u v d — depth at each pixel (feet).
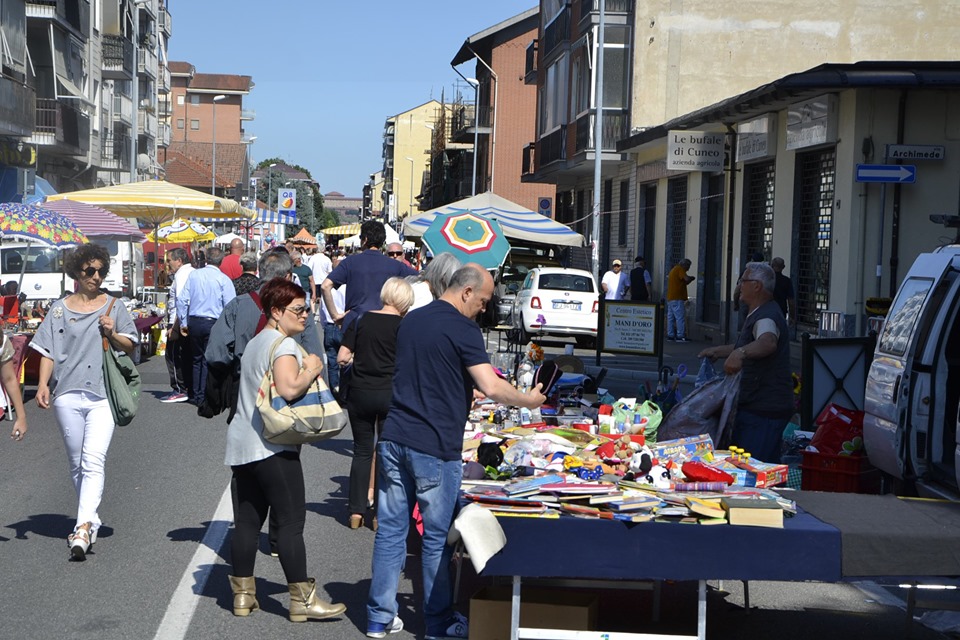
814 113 64.23
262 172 526.16
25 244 86.43
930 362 24.72
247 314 27.66
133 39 131.75
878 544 17.48
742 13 99.66
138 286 124.06
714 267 88.94
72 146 127.24
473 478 20.06
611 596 22.66
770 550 17.47
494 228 40.50
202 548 25.36
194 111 401.70
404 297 26.89
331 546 26.05
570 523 17.49
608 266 120.47
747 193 79.15
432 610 19.30
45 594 21.79
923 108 59.98
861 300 60.85
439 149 256.11
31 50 124.26
